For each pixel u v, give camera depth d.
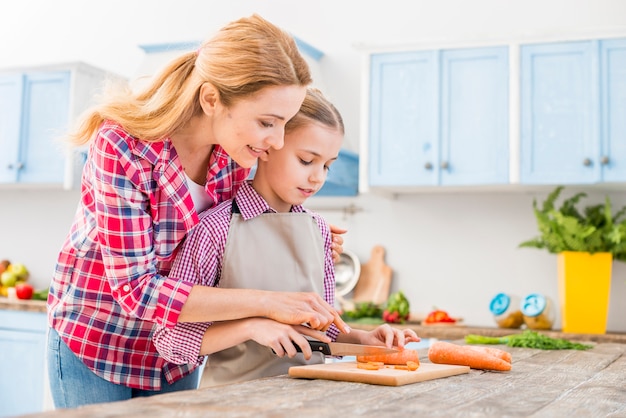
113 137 1.38
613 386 1.45
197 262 1.46
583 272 3.37
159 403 0.99
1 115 4.30
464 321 3.87
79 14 4.80
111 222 1.36
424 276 3.97
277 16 4.38
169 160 1.44
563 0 3.84
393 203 4.05
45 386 3.72
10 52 4.94
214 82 1.37
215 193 1.62
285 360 1.52
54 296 1.62
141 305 1.34
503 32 3.49
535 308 3.41
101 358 1.58
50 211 4.59
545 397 1.26
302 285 1.55
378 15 4.19
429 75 3.64
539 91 3.47
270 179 1.55
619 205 3.68
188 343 1.39
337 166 3.74
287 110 1.39
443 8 4.05
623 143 3.35
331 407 1.02
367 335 1.62
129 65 4.66
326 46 4.28
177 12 4.58
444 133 3.60
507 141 3.50
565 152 3.42
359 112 4.19
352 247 4.11
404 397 1.15
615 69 3.38
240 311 1.34
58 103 4.20
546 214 3.46
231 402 1.02
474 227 3.91
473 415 1.03
